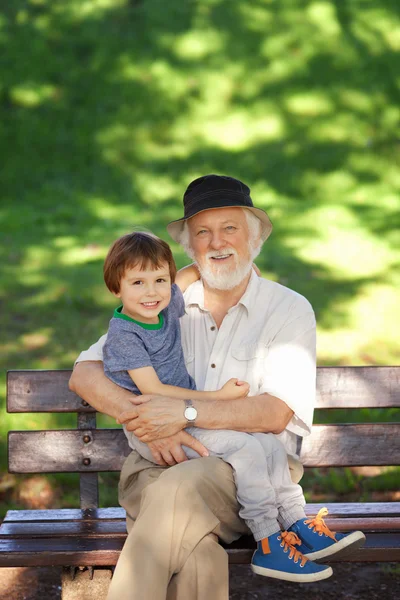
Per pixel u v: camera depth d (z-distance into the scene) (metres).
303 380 3.31
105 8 13.88
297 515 3.09
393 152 11.98
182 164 11.62
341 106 12.63
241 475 3.04
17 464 3.58
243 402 3.21
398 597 3.82
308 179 11.32
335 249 8.74
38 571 4.11
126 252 3.18
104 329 6.68
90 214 10.23
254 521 3.00
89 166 11.58
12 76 12.79
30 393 3.59
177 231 3.61
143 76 12.88
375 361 6.10
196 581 2.89
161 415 3.15
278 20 13.83
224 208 3.40
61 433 3.58
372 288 7.61
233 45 13.45
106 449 3.58
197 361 3.46
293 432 3.35
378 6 14.02
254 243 3.50
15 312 7.02
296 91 12.86
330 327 6.71
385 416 5.41
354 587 3.91
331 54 13.37
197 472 3.02
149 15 13.82
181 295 3.45
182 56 13.25
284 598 3.83
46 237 9.23
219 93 12.79
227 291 3.50
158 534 2.88
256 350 3.39
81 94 12.66
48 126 12.16
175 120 12.35
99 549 3.15
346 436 3.60
